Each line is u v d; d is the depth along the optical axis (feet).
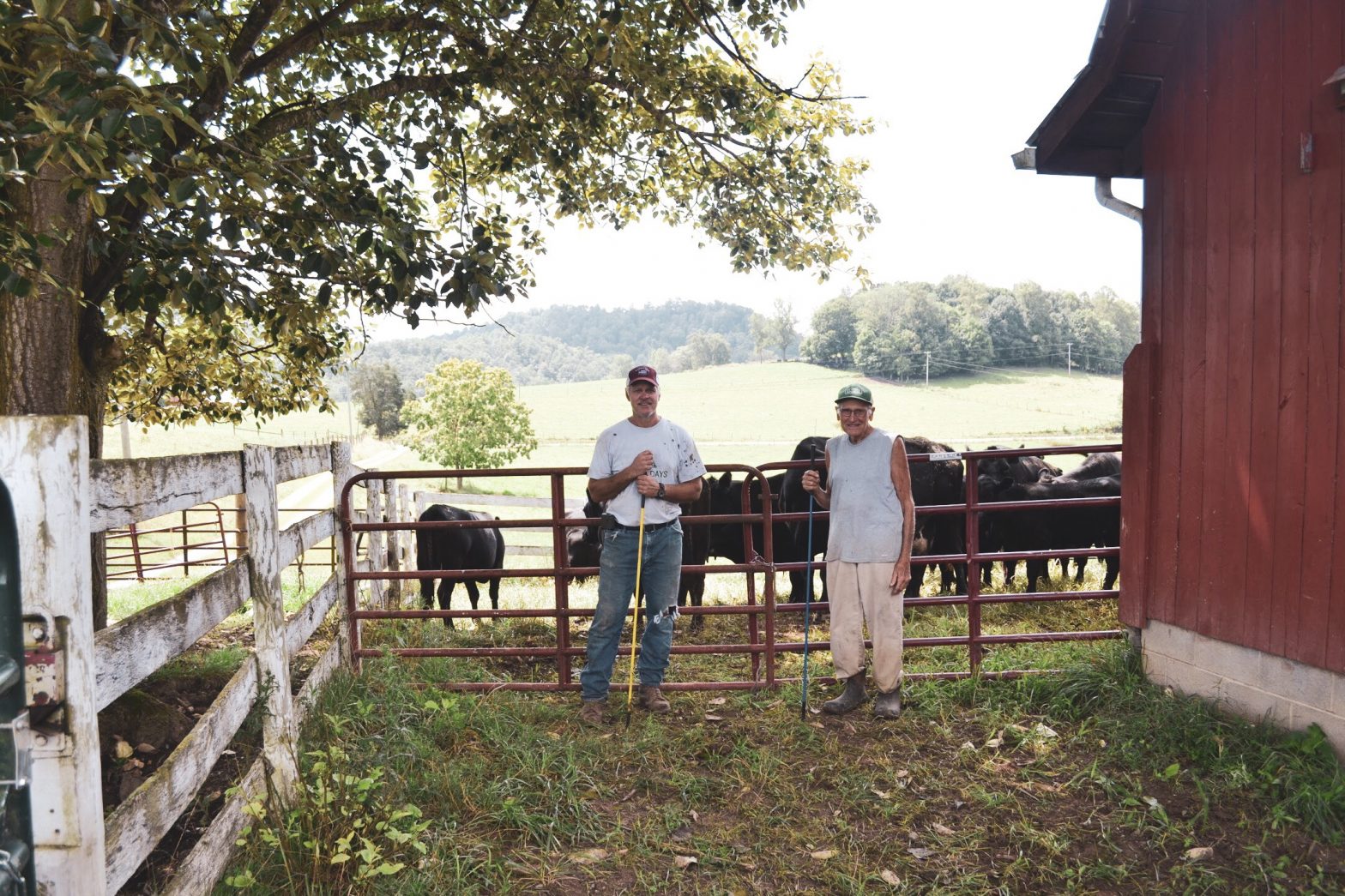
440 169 20.83
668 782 13.58
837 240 25.79
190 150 12.01
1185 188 15.89
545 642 22.68
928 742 14.99
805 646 15.89
